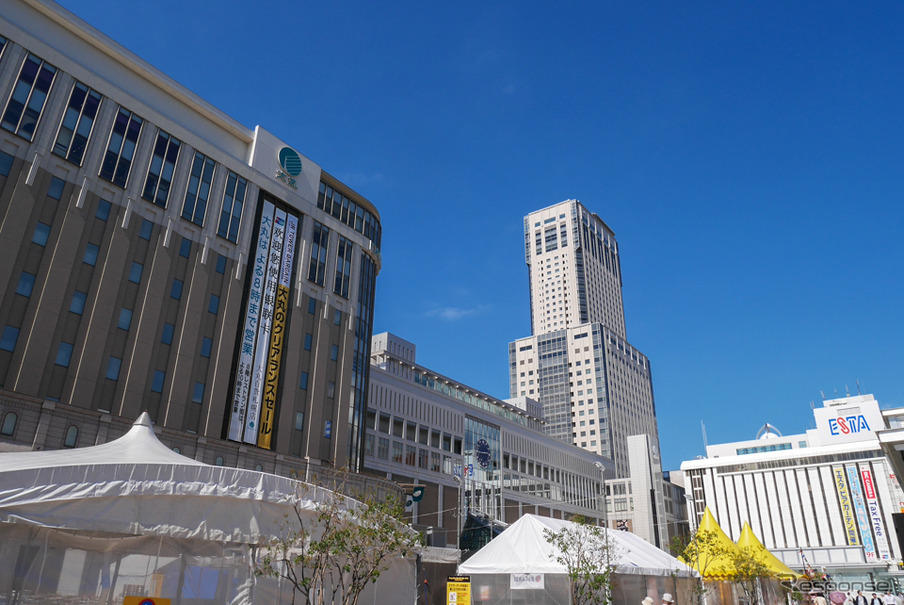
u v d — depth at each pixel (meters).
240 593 17.84
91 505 15.91
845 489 118.31
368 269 70.25
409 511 87.88
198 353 49.91
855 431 122.81
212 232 53.38
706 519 43.09
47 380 40.34
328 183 68.44
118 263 45.94
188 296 50.28
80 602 15.35
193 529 17.38
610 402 197.75
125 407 43.88
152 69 53.28
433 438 99.25
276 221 59.88
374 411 88.88
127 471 16.67
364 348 66.50
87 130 46.44
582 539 30.75
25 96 43.41
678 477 166.38
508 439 119.56
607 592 28.70
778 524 122.88
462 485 90.50
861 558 92.25
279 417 54.91
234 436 50.91
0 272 39.53
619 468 190.12
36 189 42.50
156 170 50.47
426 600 28.83
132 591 16.19
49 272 41.94
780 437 153.00
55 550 15.34
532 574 28.98
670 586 35.06
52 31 47.47
